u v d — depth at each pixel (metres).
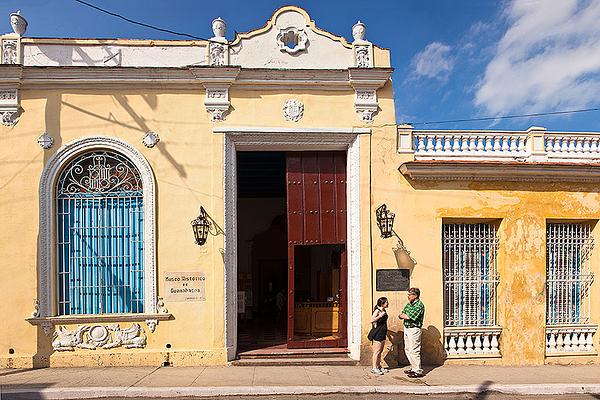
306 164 10.19
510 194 9.88
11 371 8.70
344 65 9.84
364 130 9.75
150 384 7.84
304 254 13.49
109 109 9.41
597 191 10.09
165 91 9.52
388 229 9.63
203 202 9.43
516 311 9.73
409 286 9.60
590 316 10.10
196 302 9.28
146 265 9.29
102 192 9.49
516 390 7.98
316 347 10.02
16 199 9.14
